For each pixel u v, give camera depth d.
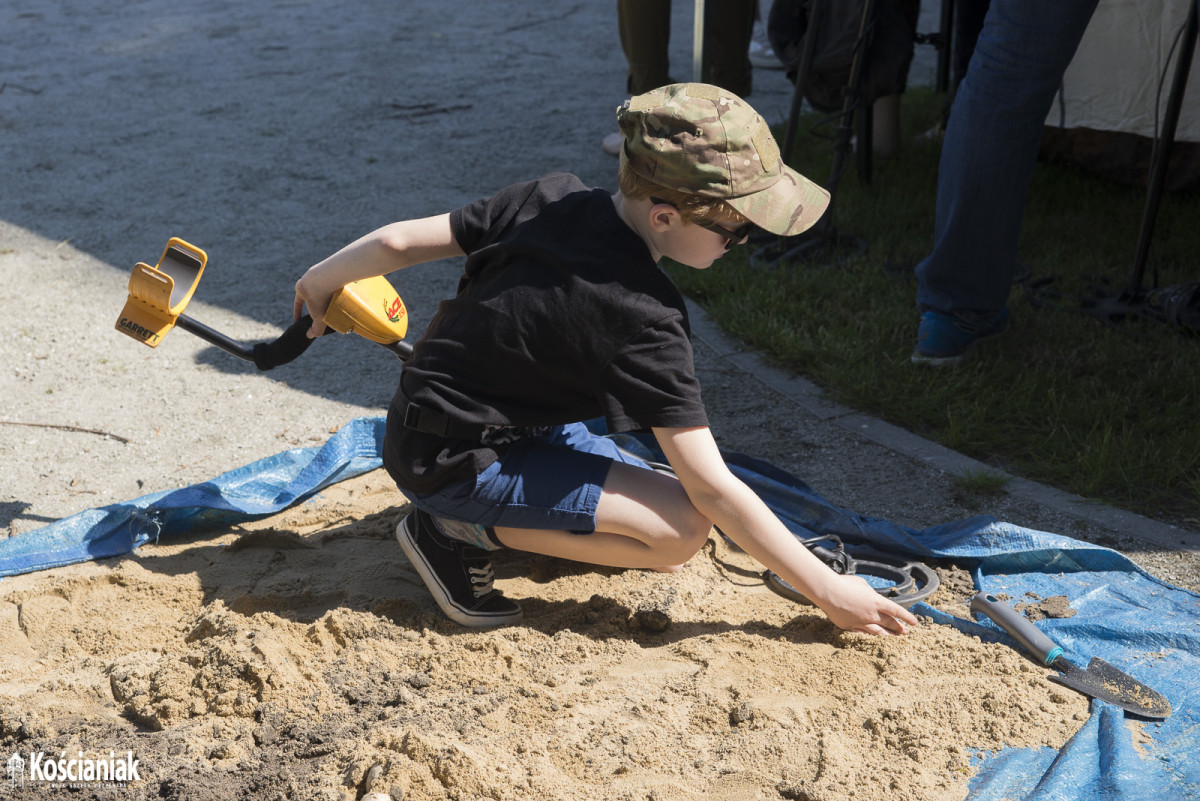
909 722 1.95
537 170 5.66
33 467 3.02
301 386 3.53
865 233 4.59
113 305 4.14
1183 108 4.56
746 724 1.97
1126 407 3.15
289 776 1.84
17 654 2.22
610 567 2.52
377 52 8.34
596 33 8.92
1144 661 2.15
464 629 2.28
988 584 2.46
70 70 7.87
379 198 5.30
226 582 2.45
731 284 4.14
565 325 1.91
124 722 2.00
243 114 6.75
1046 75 3.05
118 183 5.54
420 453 2.11
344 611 2.26
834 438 3.15
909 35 4.66
